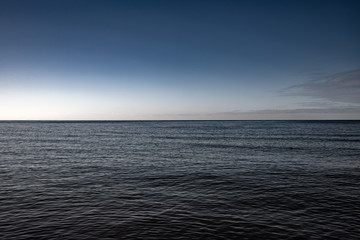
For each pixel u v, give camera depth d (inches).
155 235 416.5
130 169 1019.3
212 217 500.4
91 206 566.9
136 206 568.4
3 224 459.8
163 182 802.8
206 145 1910.7
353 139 2304.4
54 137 2829.7
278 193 677.9
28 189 712.4
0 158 1300.4
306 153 1446.9
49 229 437.7
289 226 457.7
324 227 453.7
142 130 4672.7
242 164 1123.9
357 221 482.3
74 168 1040.8
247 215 512.7
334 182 796.6
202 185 765.3
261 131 3929.6
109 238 404.2
